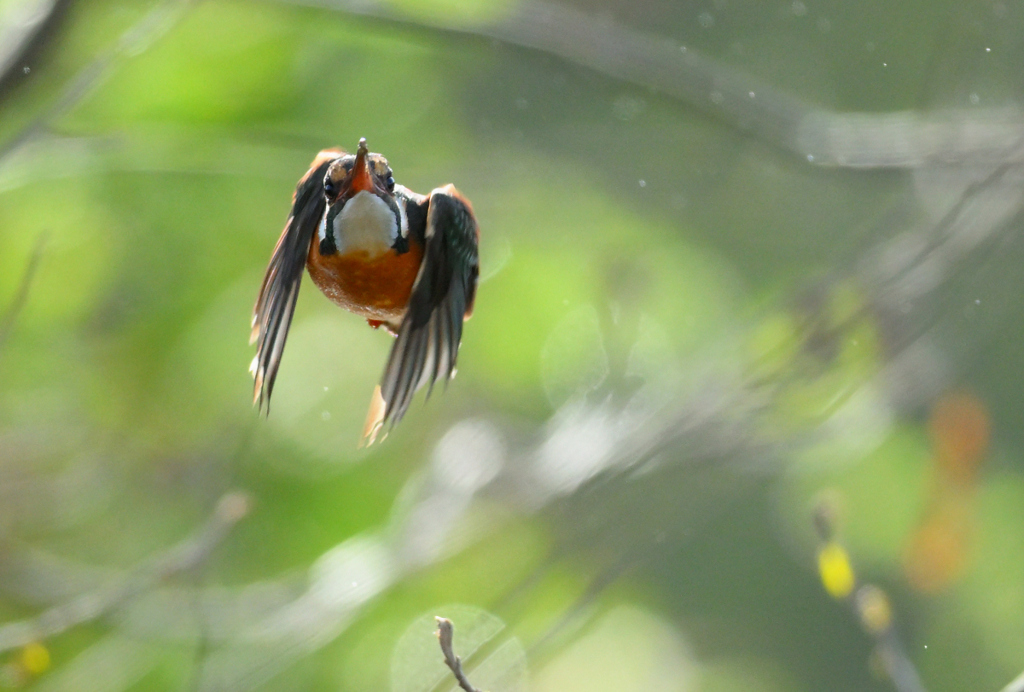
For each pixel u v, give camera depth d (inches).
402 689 445.7
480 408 516.7
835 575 298.5
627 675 677.9
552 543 408.2
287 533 471.8
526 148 631.2
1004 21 526.3
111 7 423.8
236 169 456.4
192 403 487.5
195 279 482.9
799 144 494.0
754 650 765.9
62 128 407.8
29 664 332.5
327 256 189.2
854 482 537.6
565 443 424.5
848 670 768.3
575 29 484.1
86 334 483.8
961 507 535.8
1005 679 605.3
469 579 457.4
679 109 502.6
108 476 478.6
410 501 440.5
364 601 398.6
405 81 511.5
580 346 513.3
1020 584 567.2
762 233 709.9
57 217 468.8
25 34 372.5
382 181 191.3
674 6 752.3
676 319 571.2
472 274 193.5
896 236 482.0
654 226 628.7
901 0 749.3
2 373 480.4
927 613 611.2
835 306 428.1
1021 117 482.9
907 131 484.1
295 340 541.3
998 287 497.7
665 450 409.7
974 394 624.1
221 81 441.1
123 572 417.4
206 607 402.3
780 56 759.7
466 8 471.5
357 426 511.5
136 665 391.2
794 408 419.5
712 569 768.3
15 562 424.5
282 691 456.8
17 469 477.4
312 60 470.0
